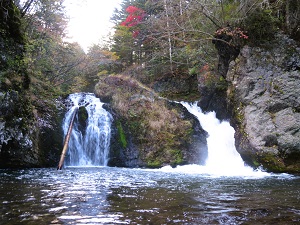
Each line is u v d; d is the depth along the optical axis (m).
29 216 3.11
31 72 12.07
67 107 14.59
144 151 13.04
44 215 3.17
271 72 10.88
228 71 12.59
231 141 13.06
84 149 13.48
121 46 26.11
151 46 24.02
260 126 10.42
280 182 6.87
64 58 19.94
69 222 2.92
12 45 10.01
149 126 13.79
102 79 18.25
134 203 3.93
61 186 5.45
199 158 12.96
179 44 21.20
